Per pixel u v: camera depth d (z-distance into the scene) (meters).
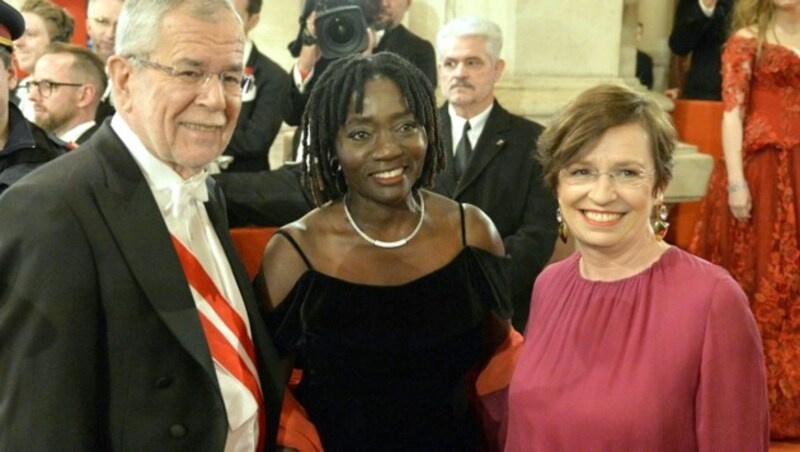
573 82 4.24
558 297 1.88
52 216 1.54
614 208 1.75
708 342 1.66
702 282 1.71
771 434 3.82
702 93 5.00
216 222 1.85
